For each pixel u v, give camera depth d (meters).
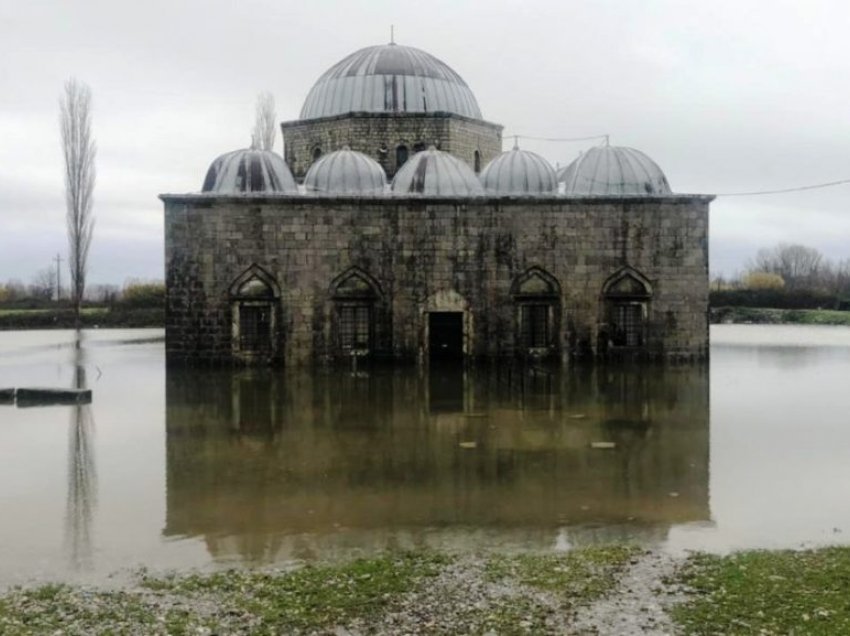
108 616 12.01
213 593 12.82
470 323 38.41
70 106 68.38
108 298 110.88
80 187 68.94
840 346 55.66
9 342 62.19
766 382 35.78
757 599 12.23
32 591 12.99
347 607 12.27
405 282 38.34
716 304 94.75
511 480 19.45
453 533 15.84
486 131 47.81
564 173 45.91
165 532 15.94
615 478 19.58
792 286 123.62
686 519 16.59
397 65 46.56
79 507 17.53
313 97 48.12
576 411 27.83
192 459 21.59
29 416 28.02
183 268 37.78
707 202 38.56
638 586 12.94
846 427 25.44
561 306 38.50
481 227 38.38
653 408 28.47
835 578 12.96
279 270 38.00
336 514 17.00
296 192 39.72
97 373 39.81
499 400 29.83
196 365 37.88
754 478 19.58
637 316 38.81
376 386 32.94
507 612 12.07
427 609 12.20
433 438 23.83
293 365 38.12
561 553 14.64
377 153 45.34
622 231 38.53
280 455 21.94
